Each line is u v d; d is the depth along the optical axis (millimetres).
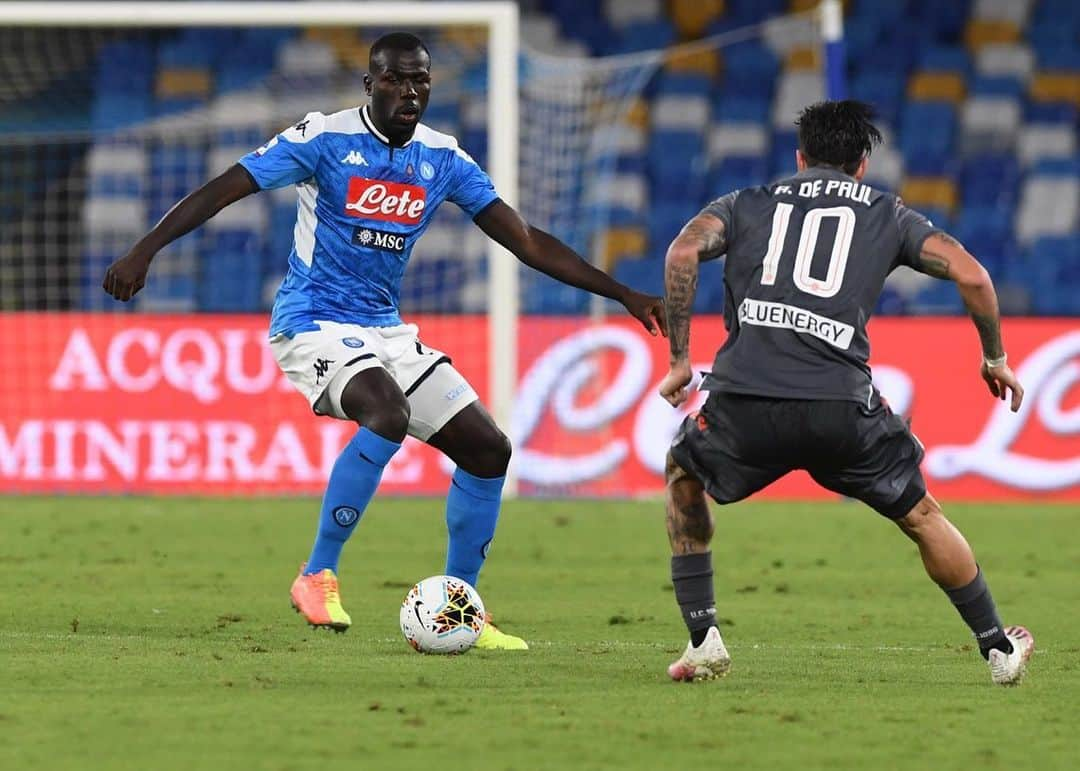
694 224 19188
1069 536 44000
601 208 68688
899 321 53656
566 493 53375
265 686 19531
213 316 53188
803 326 18828
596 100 67938
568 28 87312
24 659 21656
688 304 18875
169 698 18641
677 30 86938
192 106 79188
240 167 22797
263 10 51156
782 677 21109
